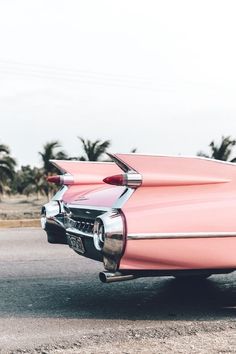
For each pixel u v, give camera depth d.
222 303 4.53
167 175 3.80
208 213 3.79
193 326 3.81
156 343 3.42
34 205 36.50
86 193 4.82
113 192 4.38
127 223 3.60
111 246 3.62
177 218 3.71
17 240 8.65
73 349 3.30
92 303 4.54
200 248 3.76
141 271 3.74
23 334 3.63
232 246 3.84
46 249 7.64
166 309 4.32
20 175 46.62
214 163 4.02
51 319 4.02
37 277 5.67
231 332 3.67
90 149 30.22
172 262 3.74
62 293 4.93
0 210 28.00
